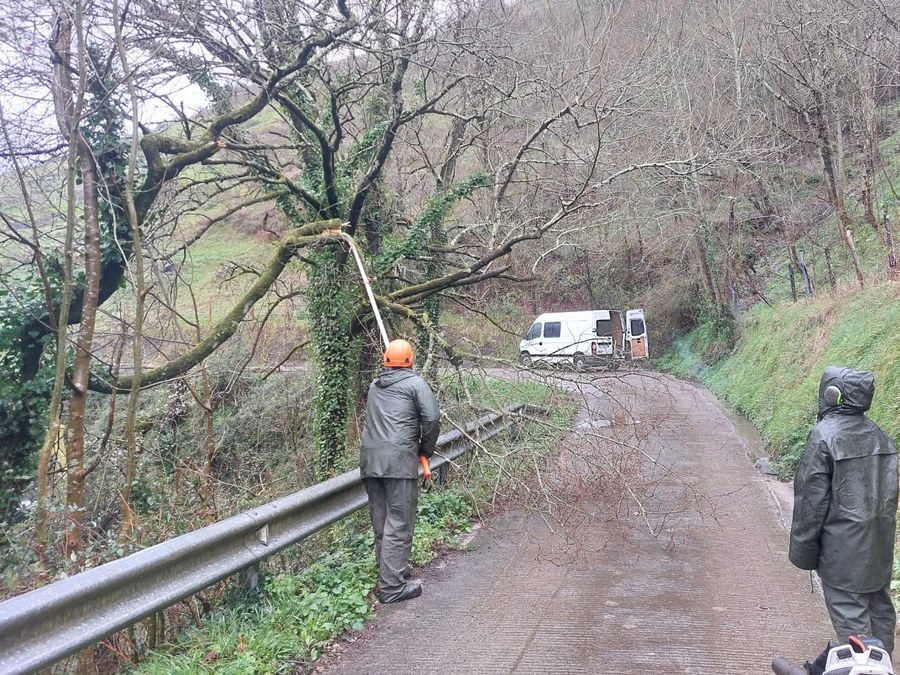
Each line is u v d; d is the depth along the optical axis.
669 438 13.48
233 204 17.92
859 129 20.92
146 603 3.93
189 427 12.27
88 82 8.60
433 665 4.34
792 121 25.23
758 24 22.59
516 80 10.81
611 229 28.39
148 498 8.85
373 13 9.53
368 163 11.86
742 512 8.16
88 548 6.26
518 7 13.75
